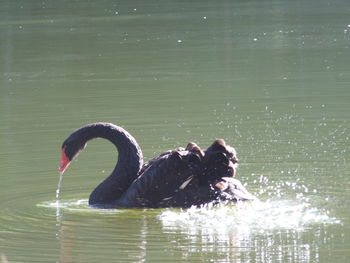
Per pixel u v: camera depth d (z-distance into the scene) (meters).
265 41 34.81
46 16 45.62
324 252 12.02
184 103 24.17
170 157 14.80
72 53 34.34
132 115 22.84
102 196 15.40
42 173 17.56
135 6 48.66
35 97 26.14
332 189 15.33
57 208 15.02
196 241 12.73
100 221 14.06
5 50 35.81
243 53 32.28
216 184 14.66
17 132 21.44
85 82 28.30
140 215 14.44
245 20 41.16
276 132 20.28
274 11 43.94
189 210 14.46
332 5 45.06
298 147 18.67
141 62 31.53
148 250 12.40
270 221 13.52
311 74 27.66
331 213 13.83
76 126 21.84
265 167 17.14
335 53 31.28
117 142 15.99
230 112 22.73
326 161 17.41
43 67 31.66
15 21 44.25
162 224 13.76
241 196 14.49
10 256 12.28
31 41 37.69
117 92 26.30
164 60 31.69
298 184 15.72
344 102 23.25
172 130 20.97
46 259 12.09
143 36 37.72
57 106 24.56
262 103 23.69
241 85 26.47
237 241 12.70
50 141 20.33
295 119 21.48
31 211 14.80
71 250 12.50
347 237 12.61
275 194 15.09
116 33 38.88
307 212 13.91
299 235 12.79
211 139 19.91
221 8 46.12
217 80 27.48
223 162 14.83
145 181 14.89
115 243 12.77
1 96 26.59
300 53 31.66
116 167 15.77
